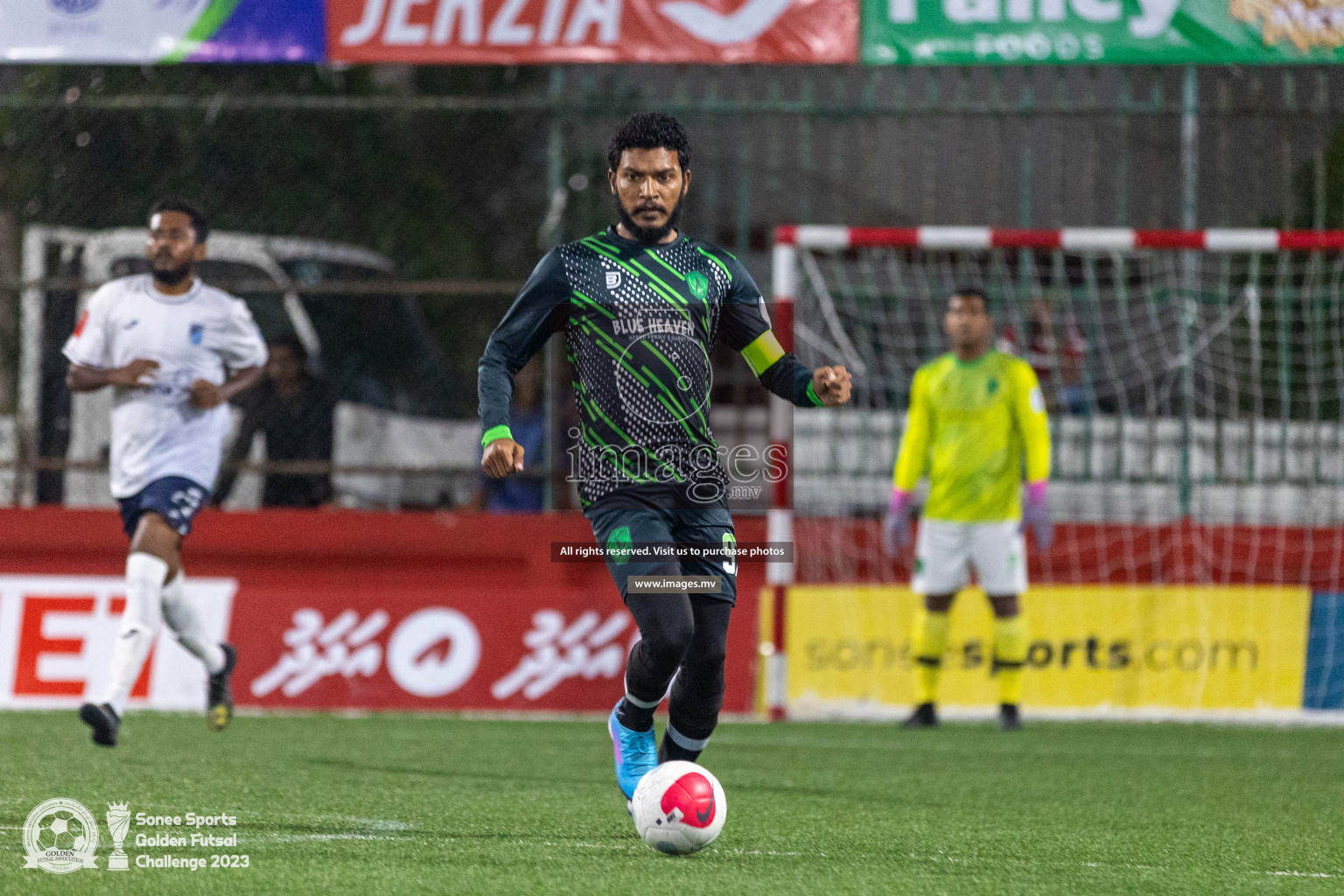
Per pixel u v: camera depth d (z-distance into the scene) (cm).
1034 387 2703
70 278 3391
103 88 3606
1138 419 3161
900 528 2786
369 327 3612
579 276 1353
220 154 3697
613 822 1567
